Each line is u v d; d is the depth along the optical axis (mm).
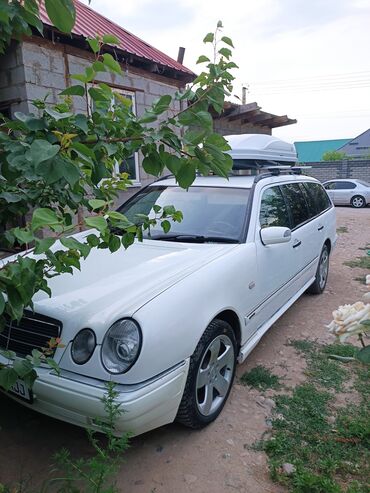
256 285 3355
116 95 1788
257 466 2445
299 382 3383
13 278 1418
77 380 2197
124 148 1822
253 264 3305
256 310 3402
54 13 1346
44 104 1805
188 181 1761
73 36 6184
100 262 3016
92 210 1846
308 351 3934
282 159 5098
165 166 1855
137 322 2217
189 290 2564
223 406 2951
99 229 1408
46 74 6156
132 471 2379
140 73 7812
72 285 2658
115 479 2314
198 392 2688
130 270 2836
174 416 2443
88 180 1796
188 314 2477
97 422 2141
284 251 3949
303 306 5184
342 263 7605
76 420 2254
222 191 3896
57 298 2496
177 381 2359
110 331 2221
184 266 2846
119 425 2117
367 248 9125
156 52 8953
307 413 2951
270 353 3898
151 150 1811
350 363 3715
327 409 3010
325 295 5629
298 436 2707
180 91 1852
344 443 2641
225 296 2865
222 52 1758
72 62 6473
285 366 3646
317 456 2537
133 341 2188
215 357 2791
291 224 4348
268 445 2576
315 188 5602
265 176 4211
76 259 1647
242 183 3975
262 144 4672
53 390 2215
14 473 2336
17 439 2625
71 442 2605
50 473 2334
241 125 12992
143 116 1771
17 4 1552
